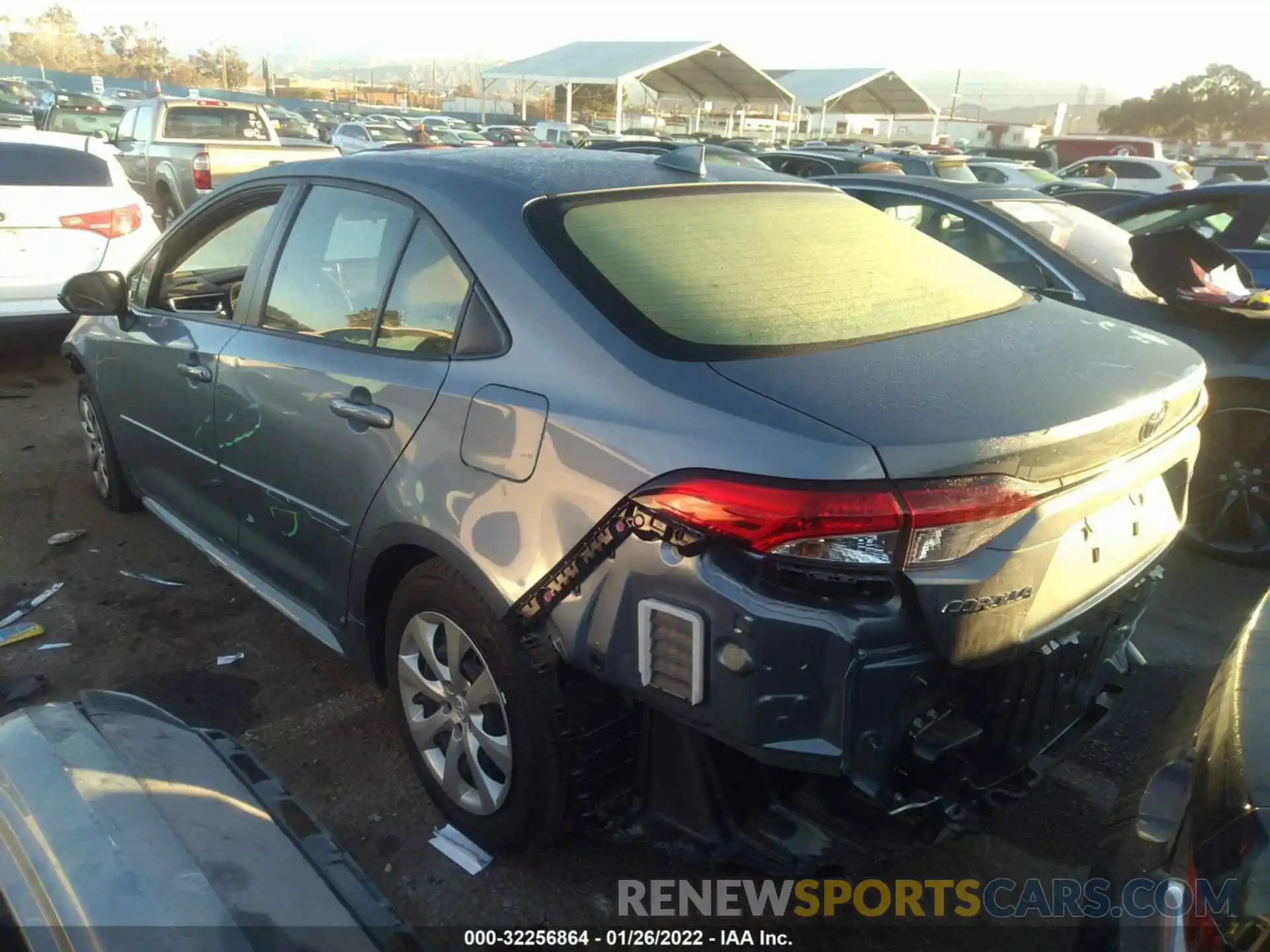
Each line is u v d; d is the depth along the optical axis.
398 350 2.72
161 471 4.05
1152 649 3.78
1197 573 4.43
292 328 3.15
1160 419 2.31
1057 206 5.52
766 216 2.91
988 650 2.00
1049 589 2.10
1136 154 27.84
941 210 5.38
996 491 1.93
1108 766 3.13
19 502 5.02
